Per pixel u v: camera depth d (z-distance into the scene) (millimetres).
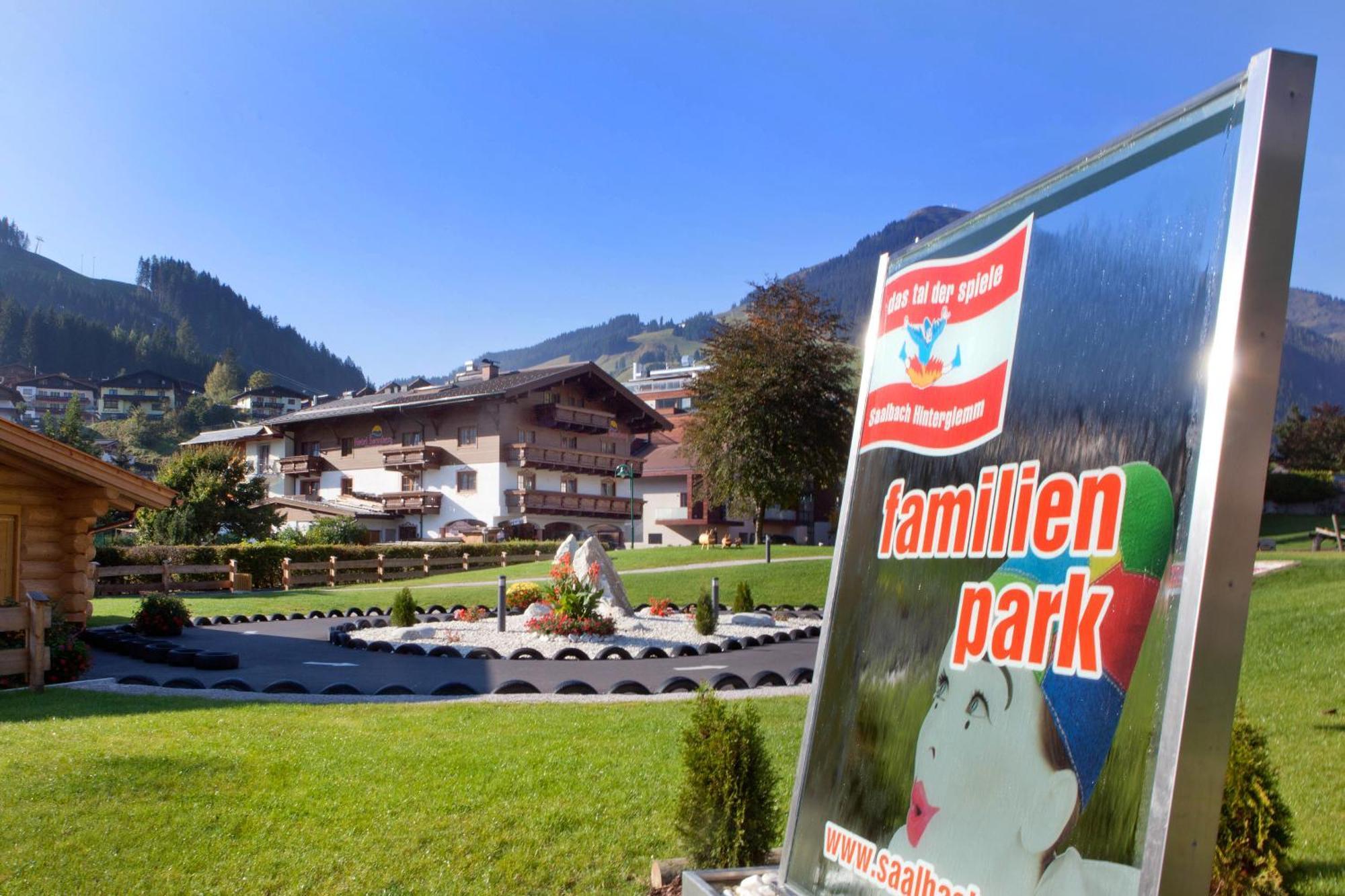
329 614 21781
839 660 3838
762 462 36219
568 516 58562
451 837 5074
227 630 18625
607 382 60031
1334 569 16156
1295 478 55906
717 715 4691
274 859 4766
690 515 63094
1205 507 2232
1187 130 2600
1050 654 2709
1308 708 7887
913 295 3834
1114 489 2613
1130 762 2354
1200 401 2369
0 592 14102
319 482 64250
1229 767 3744
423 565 39281
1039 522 2885
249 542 40062
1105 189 2883
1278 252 2307
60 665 11164
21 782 5930
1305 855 4559
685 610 20891
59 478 14664
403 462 57500
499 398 54188
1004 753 2812
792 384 36156
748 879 4078
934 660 3229
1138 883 2232
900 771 3295
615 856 4816
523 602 20547
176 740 7230
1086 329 2848
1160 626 2354
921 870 3078
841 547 4020
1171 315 2533
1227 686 2195
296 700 9609
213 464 43250
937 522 3393
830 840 3619
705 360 38344
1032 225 3195
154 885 4465
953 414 3436
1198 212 2510
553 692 10320
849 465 4121
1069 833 2508
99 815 5363
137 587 30062
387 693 10094
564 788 5953
